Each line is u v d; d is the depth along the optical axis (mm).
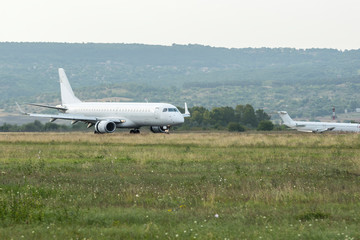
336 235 48688
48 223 54344
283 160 116750
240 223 53531
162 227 51875
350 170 97938
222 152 138375
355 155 129375
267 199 65438
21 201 61531
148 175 91250
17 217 55469
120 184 79688
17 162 113875
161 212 58906
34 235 49438
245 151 141875
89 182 83438
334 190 74250
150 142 176750
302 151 141750
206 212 58938
